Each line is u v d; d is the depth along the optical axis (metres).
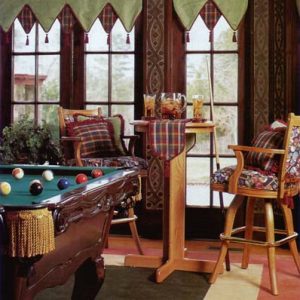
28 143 5.32
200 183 5.63
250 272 4.29
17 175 3.21
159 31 5.58
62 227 2.15
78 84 5.81
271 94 5.39
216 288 3.87
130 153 5.27
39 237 1.94
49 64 5.84
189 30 5.50
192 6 5.49
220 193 4.91
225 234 4.05
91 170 3.39
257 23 5.44
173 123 4.05
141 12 5.62
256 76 5.45
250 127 5.50
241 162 3.93
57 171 3.45
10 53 5.87
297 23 5.22
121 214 5.53
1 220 1.92
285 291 3.81
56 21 5.81
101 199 2.69
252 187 3.89
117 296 3.66
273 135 4.05
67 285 3.89
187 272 4.25
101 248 3.05
